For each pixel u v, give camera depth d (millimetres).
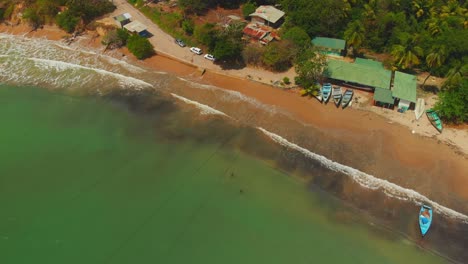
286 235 54406
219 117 74188
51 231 54344
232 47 82500
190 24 93625
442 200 57812
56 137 70438
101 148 68188
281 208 58062
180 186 61438
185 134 70750
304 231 54906
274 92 79750
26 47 94312
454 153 65438
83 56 91125
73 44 95000
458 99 69062
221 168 64375
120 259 51094
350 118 73000
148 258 51250
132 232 54500
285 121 72750
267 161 65250
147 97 79438
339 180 61406
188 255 51781
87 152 67375
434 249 51875
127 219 56250
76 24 97188
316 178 62000
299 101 77375
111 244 52906
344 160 64562
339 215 56719
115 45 93000
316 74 77812
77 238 53562
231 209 57969
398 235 53688
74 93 80875
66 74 85812
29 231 54375
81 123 73688
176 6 102250
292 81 82188
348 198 58812
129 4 106375
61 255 51438
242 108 75812
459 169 62656
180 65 87562
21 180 61969
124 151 67562
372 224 55312
